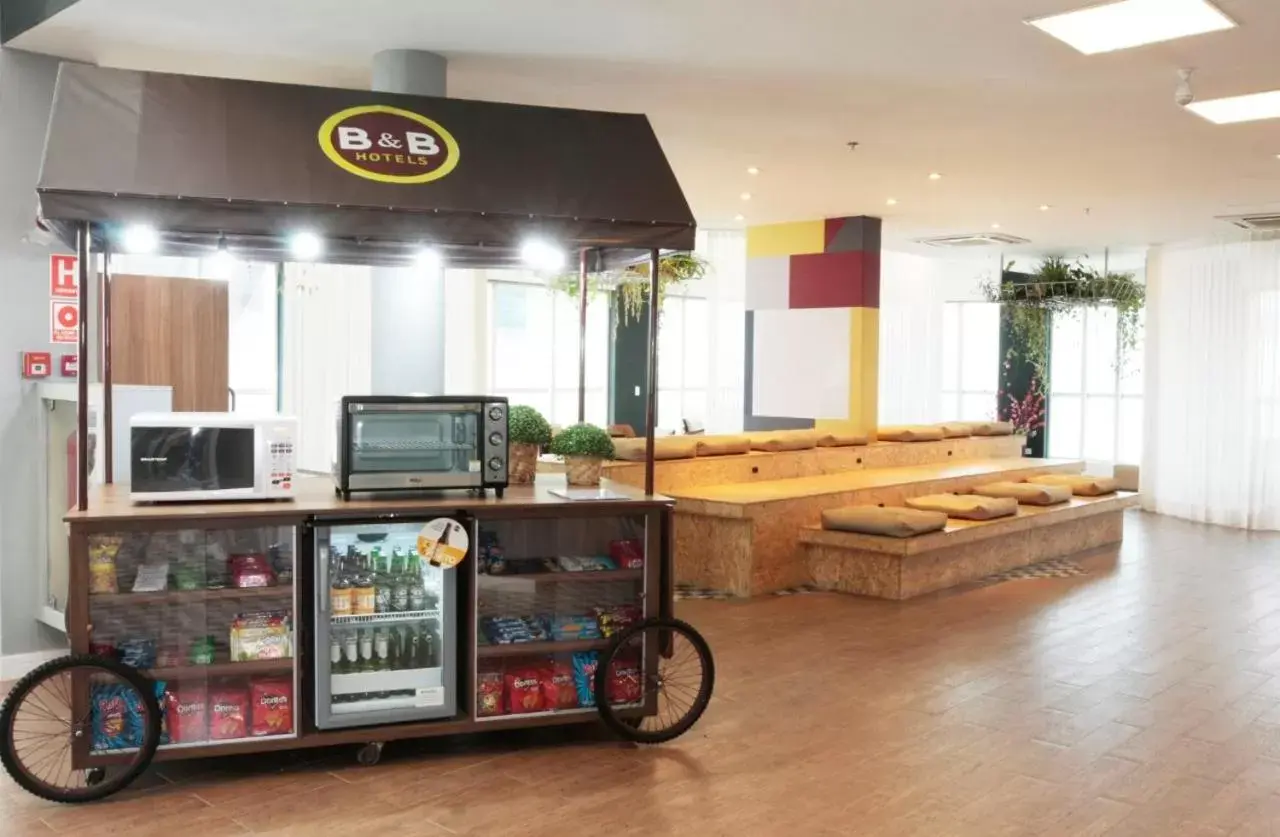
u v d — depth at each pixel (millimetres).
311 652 4031
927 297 14680
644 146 4750
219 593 3873
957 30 4828
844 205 9609
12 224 5219
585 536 4520
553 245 5098
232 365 8148
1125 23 4711
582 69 5500
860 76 5590
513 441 4723
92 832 3492
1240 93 5844
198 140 4008
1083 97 5957
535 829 3582
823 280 10367
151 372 5859
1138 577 8461
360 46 5133
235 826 3555
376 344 5590
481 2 4480
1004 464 10969
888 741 4520
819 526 7871
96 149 3830
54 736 3961
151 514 3744
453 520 4090
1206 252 11875
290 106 4281
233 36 4992
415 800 3805
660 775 4094
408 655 4211
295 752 4254
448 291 10461
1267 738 4637
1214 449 11742
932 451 10938
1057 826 3688
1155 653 6062
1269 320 11289
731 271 12703
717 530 7586
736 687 5270
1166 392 12406
